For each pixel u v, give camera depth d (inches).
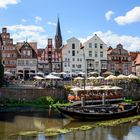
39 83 3479.3
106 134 1946.4
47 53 4734.3
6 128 2084.2
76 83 3553.2
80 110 2389.3
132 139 1835.6
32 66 4635.8
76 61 4768.7
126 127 2146.9
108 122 2314.2
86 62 4783.5
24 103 3048.7
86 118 2358.5
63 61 4729.3
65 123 2277.3
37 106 2979.8
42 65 4697.3
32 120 2372.0
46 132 1971.0
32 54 4648.1
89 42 4810.5
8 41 4586.6
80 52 4778.5
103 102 2945.4
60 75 4594.0
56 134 1925.4
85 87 3073.3
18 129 2055.9
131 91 3506.4
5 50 4576.8
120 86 3481.8
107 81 3629.4
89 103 3009.4
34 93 3137.3
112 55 4899.1
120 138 1852.9
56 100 3137.3
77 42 4781.0
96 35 4842.5
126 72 4955.7
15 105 2974.9
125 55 4958.2
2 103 3004.4
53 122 2305.6
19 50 4660.4
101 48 4849.9
